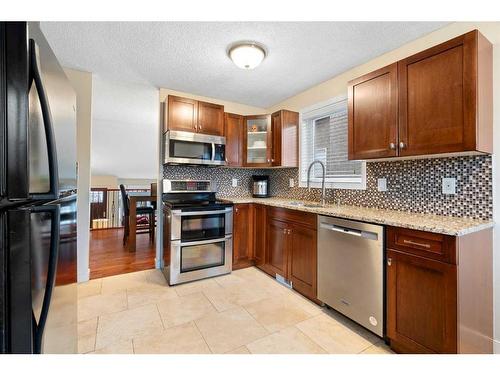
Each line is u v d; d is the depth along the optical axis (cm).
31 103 73
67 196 109
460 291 126
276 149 324
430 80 158
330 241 198
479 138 142
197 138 289
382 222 159
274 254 271
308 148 320
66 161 107
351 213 190
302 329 179
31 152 72
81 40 205
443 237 130
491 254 154
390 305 155
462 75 144
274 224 271
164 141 302
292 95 333
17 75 69
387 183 219
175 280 254
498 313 151
